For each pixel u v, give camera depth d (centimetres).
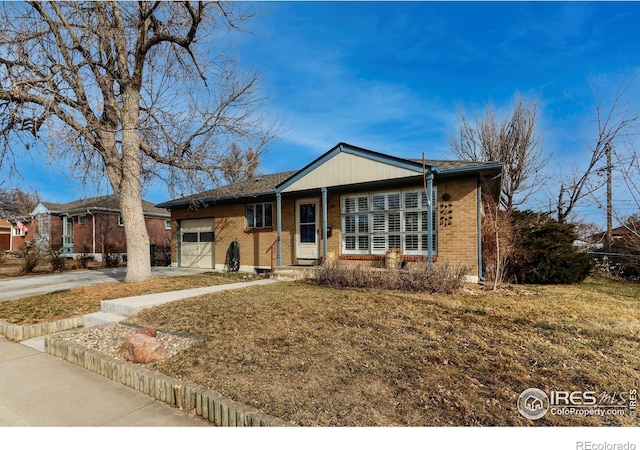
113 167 941
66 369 441
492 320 514
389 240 1035
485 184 1019
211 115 991
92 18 891
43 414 325
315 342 438
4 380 405
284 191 1146
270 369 371
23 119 835
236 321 541
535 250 993
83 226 2361
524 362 368
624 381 329
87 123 866
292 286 859
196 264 1552
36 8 837
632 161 1059
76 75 859
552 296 739
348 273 847
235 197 1309
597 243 1502
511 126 1941
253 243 1342
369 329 479
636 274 1152
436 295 704
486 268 1000
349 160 1014
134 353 418
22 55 784
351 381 339
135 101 943
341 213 1125
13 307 752
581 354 388
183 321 562
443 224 955
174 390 337
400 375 346
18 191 3181
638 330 470
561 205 1838
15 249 2984
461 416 279
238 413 287
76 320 648
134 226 962
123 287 891
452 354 390
